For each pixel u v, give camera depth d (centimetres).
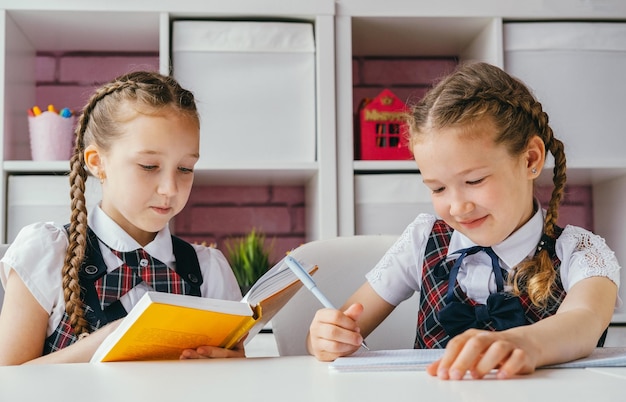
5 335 125
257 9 206
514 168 111
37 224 136
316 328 95
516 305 114
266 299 102
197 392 69
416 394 67
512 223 113
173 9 204
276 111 208
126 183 131
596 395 65
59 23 212
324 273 147
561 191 126
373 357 89
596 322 96
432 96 114
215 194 238
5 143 200
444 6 210
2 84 199
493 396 65
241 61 208
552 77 211
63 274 129
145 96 132
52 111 206
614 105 212
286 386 72
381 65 246
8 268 130
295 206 240
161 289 137
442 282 131
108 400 65
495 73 119
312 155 209
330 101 206
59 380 77
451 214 110
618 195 223
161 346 98
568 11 212
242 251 212
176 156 131
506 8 210
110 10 202
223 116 207
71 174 139
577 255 117
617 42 213
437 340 129
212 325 98
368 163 207
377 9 209
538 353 81
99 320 130
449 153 107
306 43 209
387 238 152
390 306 138
